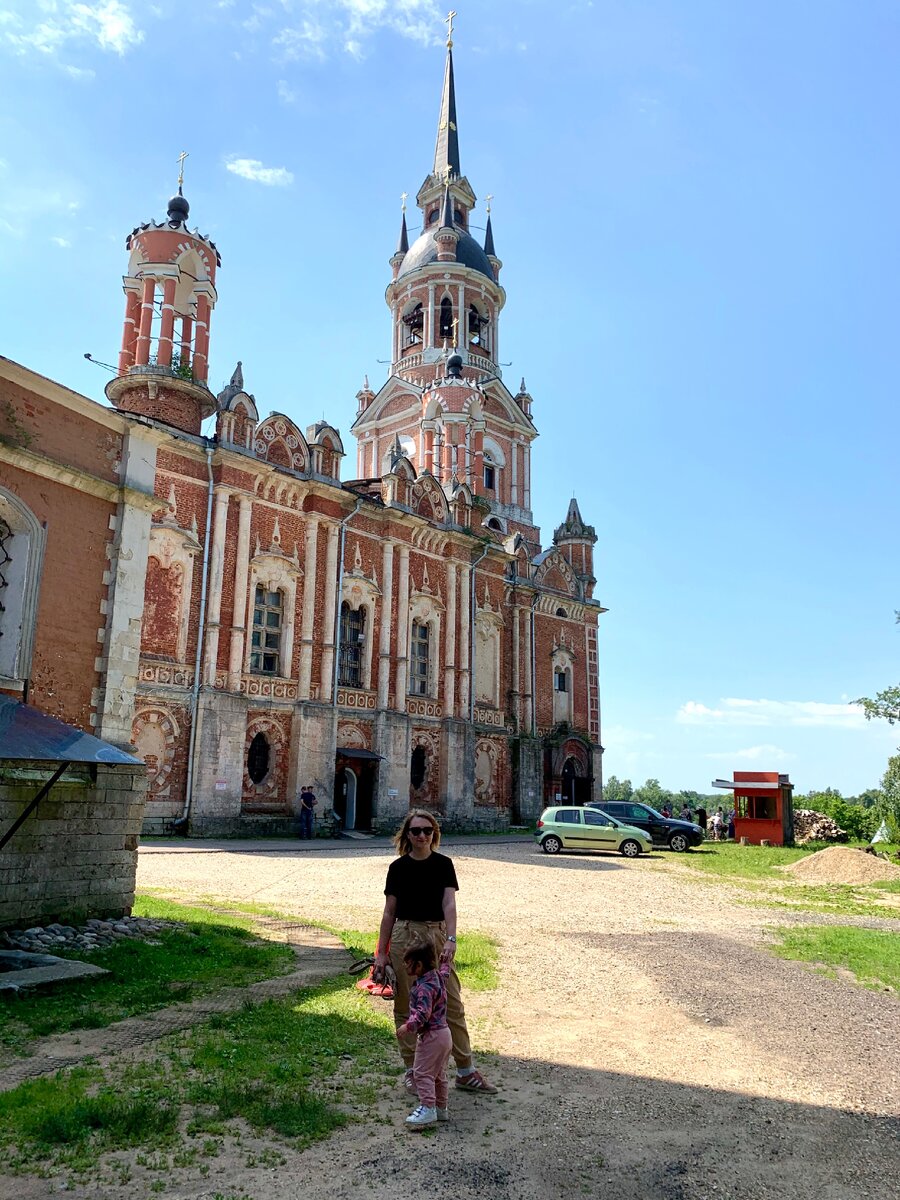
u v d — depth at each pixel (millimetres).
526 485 59219
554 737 50594
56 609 14117
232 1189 5191
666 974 11781
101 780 13805
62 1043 7805
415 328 60562
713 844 39656
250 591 33812
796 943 14539
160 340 34281
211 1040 7938
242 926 13930
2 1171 5281
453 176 64250
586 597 55469
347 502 38094
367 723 38094
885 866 26703
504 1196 5273
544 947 13320
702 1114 6801
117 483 15391
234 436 33688
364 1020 8820
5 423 13555
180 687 30922
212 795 30828
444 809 41156
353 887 19406
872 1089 7598
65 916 12914
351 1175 5449
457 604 44281
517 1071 7617
